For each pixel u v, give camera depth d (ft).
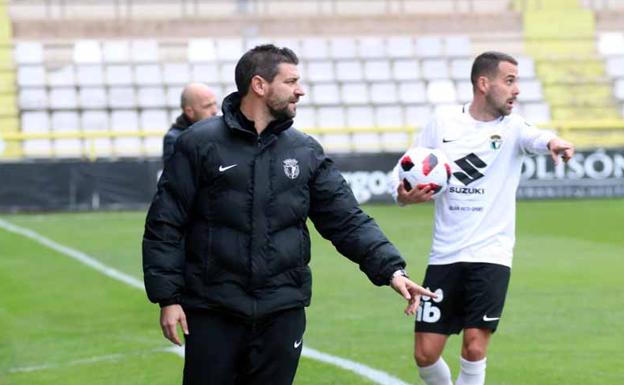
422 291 51.80
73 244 172.35
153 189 227.81
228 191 50.72
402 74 303.27
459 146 66.49
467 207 66.13
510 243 66.69
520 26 326.24
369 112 290.35
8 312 116.88
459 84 301.63
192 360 51.44
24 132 279.90
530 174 235.81
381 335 99.60
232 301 50.67
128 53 305.12
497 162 66.44
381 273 52.16
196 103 95.04
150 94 292.40
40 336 103.60
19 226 199.21
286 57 51.49
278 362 51.88
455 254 65.98
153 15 334.65
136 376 85.46
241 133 50.78
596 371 84.07
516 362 87.45
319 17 320.29
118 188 226.79
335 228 53.06
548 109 295.48
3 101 287.28
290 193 51.39
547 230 182.29
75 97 289.53
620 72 307.58
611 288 124.36
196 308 51.08
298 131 52.85
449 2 342.23
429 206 228.22
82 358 93.04
